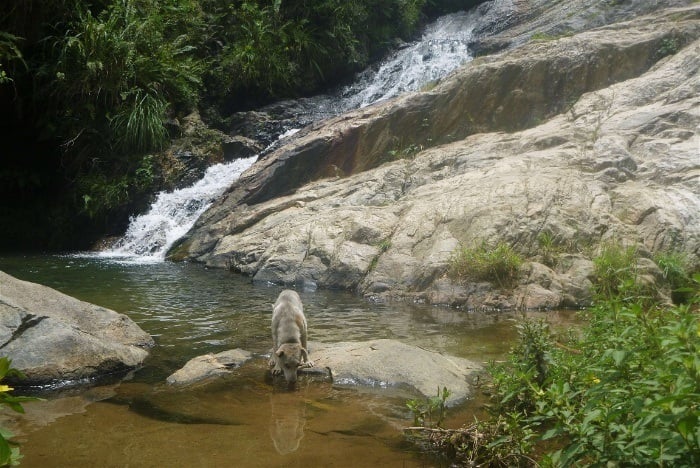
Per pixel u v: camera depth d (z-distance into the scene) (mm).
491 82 17188
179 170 19781
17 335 6980
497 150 15180
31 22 19031
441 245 11977
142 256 16922
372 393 6520
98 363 7121
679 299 10359
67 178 19875
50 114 19719
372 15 26906
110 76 19219
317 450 5145
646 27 17672
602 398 3861
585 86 16719
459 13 28562
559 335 7652
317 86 25531
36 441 5301
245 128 22094
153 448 5172
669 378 3258
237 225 15695
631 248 10867
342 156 17375
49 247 18656
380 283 11773
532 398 5352
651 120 14156
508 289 10859
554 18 22500
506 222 11906
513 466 4742
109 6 20188
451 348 8234
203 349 8234
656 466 3174
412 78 24141
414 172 15445
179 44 21266
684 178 12430
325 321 9812
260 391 6613
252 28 23375
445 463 4930
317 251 12992
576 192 12383
